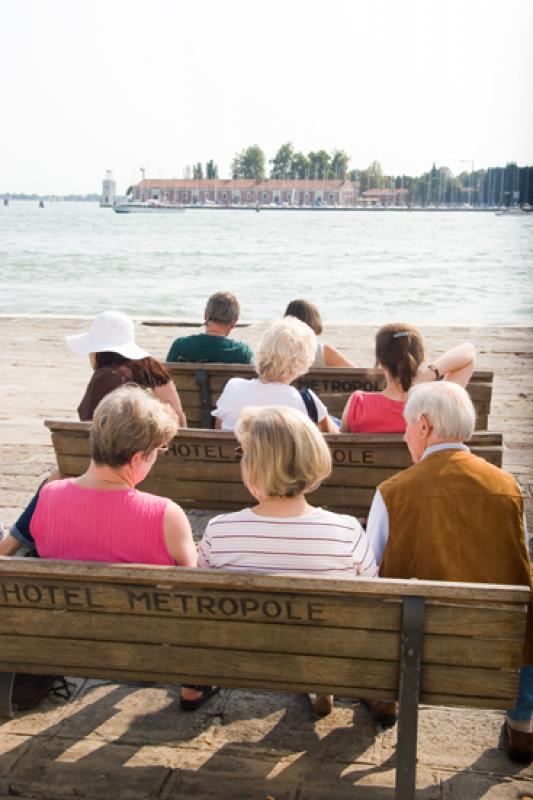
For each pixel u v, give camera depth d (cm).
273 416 418
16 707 514
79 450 639
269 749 481
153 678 420
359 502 629
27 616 420
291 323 669
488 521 441
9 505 876
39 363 1541
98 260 6256
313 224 19012
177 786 450
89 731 499
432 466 452
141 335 1831
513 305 3294
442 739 494
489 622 376
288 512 428
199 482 640
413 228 16388
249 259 6494
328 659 398
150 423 441
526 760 471
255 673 408
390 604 381
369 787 448
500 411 1210
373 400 639
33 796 443
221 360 899
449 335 1798
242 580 383
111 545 444
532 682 462
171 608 402
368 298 3575
